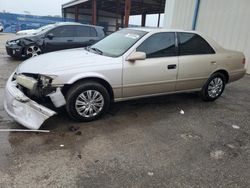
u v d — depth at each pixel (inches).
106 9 1421.0
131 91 164.2
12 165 107.5
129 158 118.5
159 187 100.0
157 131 149.3
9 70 287.6
